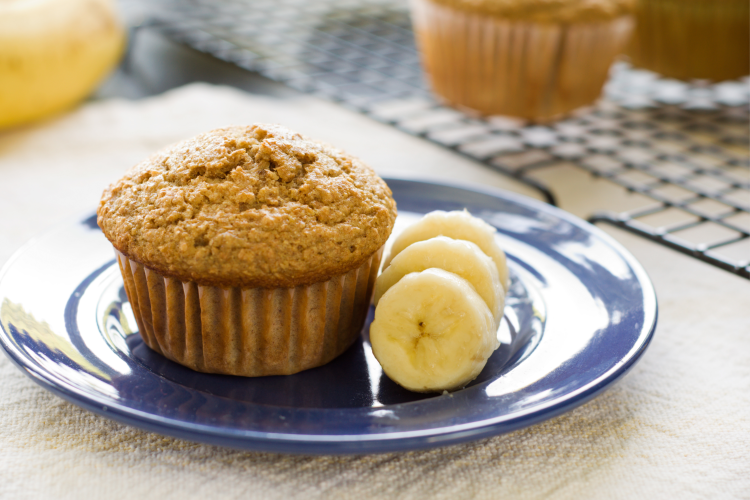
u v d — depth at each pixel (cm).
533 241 47
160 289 42
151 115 68
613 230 52
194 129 64
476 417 39
